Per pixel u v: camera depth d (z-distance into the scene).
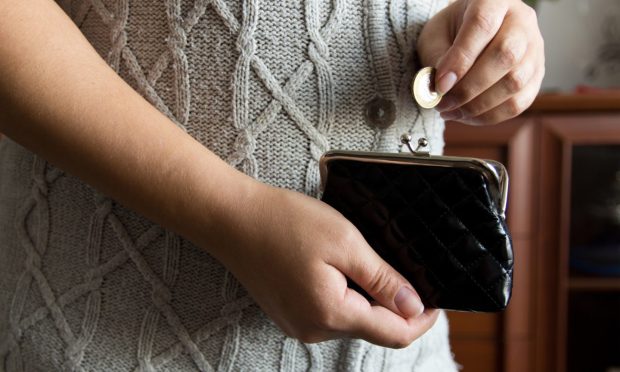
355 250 0.41
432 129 0.53
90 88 0.42
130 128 0.42
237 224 0.42
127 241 0.50
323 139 0.48
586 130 1.31
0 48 0.40
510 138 1.31
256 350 0.50
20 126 0.42
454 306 0.45
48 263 0.53
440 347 0.60
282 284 0.41
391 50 0.49
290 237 0.41
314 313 0.41
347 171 0.46
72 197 0.52
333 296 0.40
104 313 0.51
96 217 0.51
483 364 1.37
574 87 1.87
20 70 0.41
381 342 0.43
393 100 0.49
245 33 0.47
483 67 0.44
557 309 1.36
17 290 0.54
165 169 0.42
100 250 0.51
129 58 0.49
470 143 1.32
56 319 0.52
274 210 0.42
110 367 0.51
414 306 0.43
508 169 1.32
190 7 0.47
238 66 0.47
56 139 0.42
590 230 1.40
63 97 0.41
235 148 0.48
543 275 1.35
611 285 1.39
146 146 0.42
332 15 0.47
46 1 0.44
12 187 0.56
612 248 1.39
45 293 0.52
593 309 1.49
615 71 1.84
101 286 0.51
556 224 1.33
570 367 1.51
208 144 0.49
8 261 0.55
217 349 0.50
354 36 0.48
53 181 0.52
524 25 0.46
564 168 1.32
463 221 0.44
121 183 0.43
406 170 0.44
